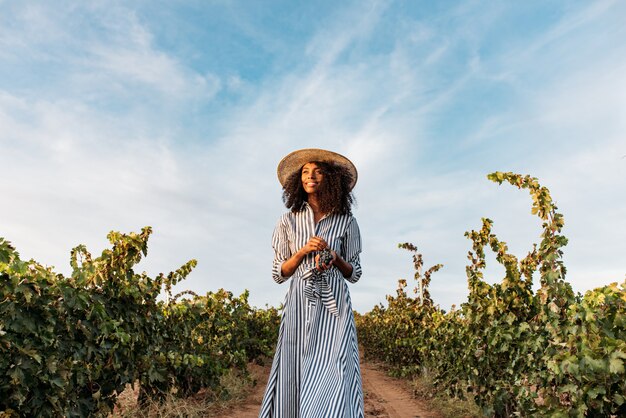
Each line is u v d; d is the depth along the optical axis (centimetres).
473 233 649
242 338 1139
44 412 421
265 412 300
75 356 466
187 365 709
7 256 381
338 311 301
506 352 612
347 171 333
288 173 342
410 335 1134
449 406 757
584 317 413
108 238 546
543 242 458
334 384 284
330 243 310
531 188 462
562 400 439
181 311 730
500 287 605
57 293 452
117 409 606
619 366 374
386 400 884
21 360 398
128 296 564
